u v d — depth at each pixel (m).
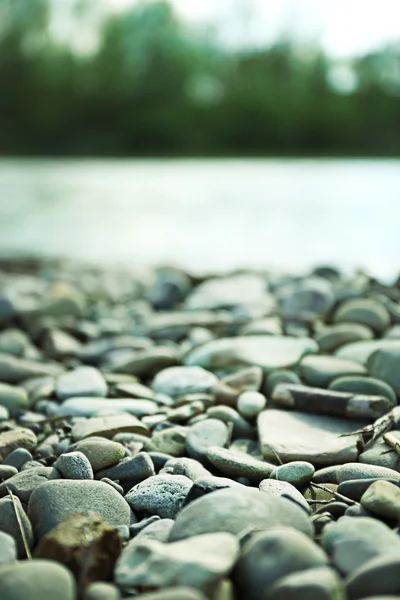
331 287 3.66
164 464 1.88
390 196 9.42
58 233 6.85
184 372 2.53
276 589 1.15
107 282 4.47
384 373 2.31
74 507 1.54
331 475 1.76
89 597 1.21
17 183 12.89
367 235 6.25
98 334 3.35
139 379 2.69
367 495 1.51
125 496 1.67
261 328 2.97
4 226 7.39
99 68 34.00
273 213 8.00
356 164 20.72
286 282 4.04
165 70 34.19
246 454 1.92
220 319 3.25
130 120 34.38
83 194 10.61
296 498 1.58
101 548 1.34
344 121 31.92
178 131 34.31
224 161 26.67
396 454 1.84
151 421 2.16
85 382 2.52
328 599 1.12
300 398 2.18
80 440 1.99
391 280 3.91
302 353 2.62
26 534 1.48
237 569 1.27
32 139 33.91
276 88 33.38
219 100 34.12
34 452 2.01
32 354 3.08
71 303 3.69
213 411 2.17
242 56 33.62
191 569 1.22
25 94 33.50
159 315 3.56
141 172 16.81
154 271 4.81
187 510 1.44
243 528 1.38
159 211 8.43
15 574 1.20
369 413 2.09
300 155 33.19
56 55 33.53
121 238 6.46
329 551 1.35
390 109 31.20
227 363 2.60
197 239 6.29
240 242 6.07
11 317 3.57
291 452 1.89
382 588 1.18
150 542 1.33
